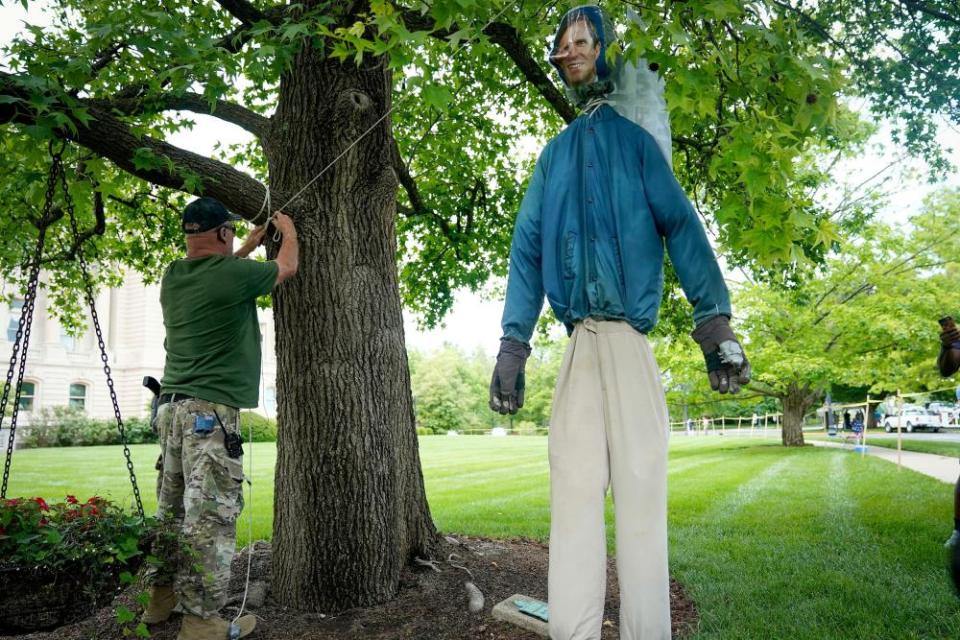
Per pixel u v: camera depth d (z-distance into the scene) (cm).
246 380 309
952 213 1817
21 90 299
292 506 359
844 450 1842
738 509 712
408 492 437
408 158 783
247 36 434
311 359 358
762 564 446
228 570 300
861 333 1859
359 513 355
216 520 295
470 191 823
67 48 330
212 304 298
